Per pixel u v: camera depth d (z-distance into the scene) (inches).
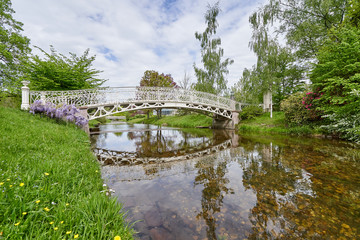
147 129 666.8
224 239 64.1
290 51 563.2
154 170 157.8
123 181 127.5
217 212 84.0
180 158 206.7
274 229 70.7
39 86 439.8
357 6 332.2
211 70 682.8
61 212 54.7
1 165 77.5
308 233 68.2
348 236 66.0
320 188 111.5
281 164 168.1
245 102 690.8
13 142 117.0
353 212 83.0
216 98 645.9
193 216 80.1
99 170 136.9
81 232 50.0
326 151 215.5
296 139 323.9
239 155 213.3
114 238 47.7
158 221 75.1
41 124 223.6
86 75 547.5
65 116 313.3
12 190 57.3
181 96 556.7
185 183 123.9
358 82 261.3
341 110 278.4
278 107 702.5
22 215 50.7
